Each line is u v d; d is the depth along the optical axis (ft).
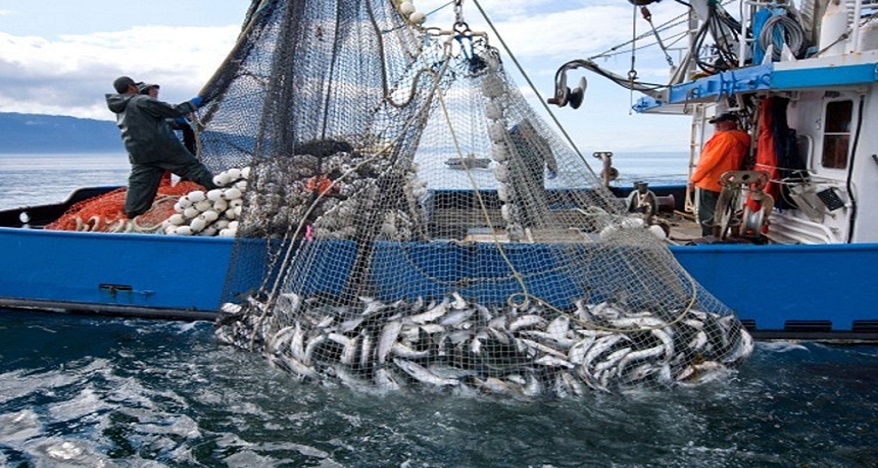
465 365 20.07
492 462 17.17
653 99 35.17
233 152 32.50
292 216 25.17
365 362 20.36
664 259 22.57
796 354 24.00
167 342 25.62
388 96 25.50
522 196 22.85
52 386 21.91
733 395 20.54
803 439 18.15
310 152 25.59
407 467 16.98
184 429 18.94
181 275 27.37
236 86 30.60
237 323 24.39
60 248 28.19
